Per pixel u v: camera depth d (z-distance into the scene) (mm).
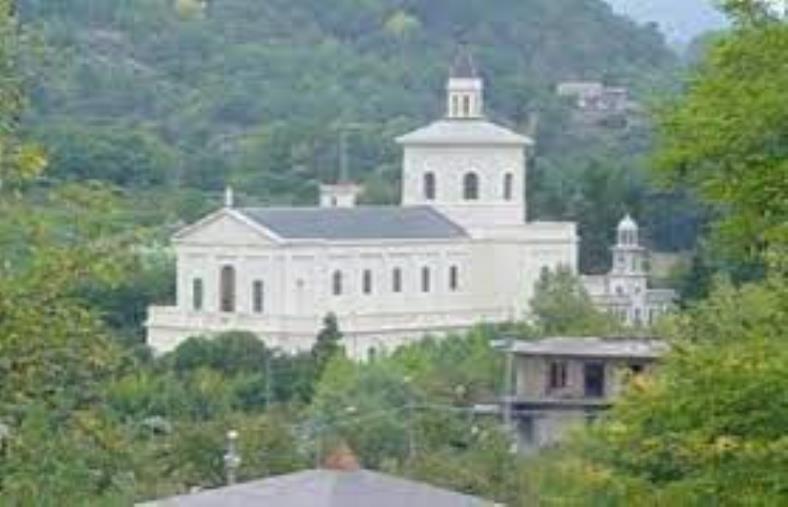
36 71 38750
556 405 111688
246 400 158500
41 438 37062
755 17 37406
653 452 37812
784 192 36531
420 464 97438
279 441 102125
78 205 38125
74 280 37000
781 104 36219
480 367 143250
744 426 36875
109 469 43594
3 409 36562
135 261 38125
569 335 152500
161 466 92438
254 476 98438
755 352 37094
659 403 37906
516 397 113062
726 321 50500
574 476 43938
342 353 194875
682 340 45375
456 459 97688
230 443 94250
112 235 38000
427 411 118750
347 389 139375
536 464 87375
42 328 36531
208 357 180250
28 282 36688
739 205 36938
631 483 38906
